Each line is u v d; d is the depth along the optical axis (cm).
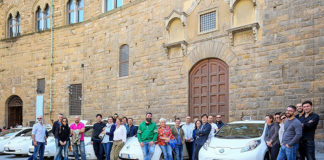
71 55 2697
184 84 1864
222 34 1712
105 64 2403
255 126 1148
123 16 2286
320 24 1390
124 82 2230
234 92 1634
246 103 1584
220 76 1723
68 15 2819
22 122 3011
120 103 2242
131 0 2253
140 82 2116
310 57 1405
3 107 3164
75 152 1347
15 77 3098
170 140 1195
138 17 2173
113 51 2345
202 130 1183
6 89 3159
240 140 1078
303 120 955
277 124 1045
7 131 2020
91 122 2464
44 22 2981
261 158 1023
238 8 1658
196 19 1841
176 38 1933
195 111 1806
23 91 3019
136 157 1223
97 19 2506
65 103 2694
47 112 2811
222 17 1725
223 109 1688
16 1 3181
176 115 1881
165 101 1952
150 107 2033
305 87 1406
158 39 2033
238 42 1645
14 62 3120
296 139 866
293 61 1453
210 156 1066
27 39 3036
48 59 2861
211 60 1772
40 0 2998
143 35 2128
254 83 1569
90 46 2555
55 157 1316
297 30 1452
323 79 1360
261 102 1534
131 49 2202
